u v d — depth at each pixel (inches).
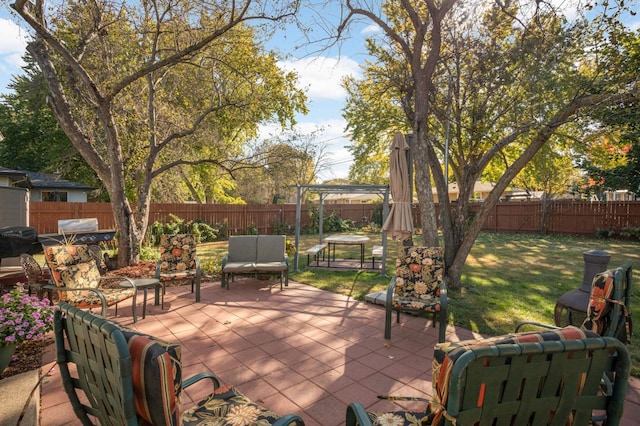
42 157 743.1
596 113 233.3
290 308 214.4
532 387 49.4
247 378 128.6
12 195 320.2
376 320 193.2
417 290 184.4
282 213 719.1
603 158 449.7
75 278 184.1
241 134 623.2
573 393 51.4
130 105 347.6
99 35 299.7
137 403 52.1
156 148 364.8
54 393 117.4
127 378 50.6
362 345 159.2
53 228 504.4
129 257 329.4
